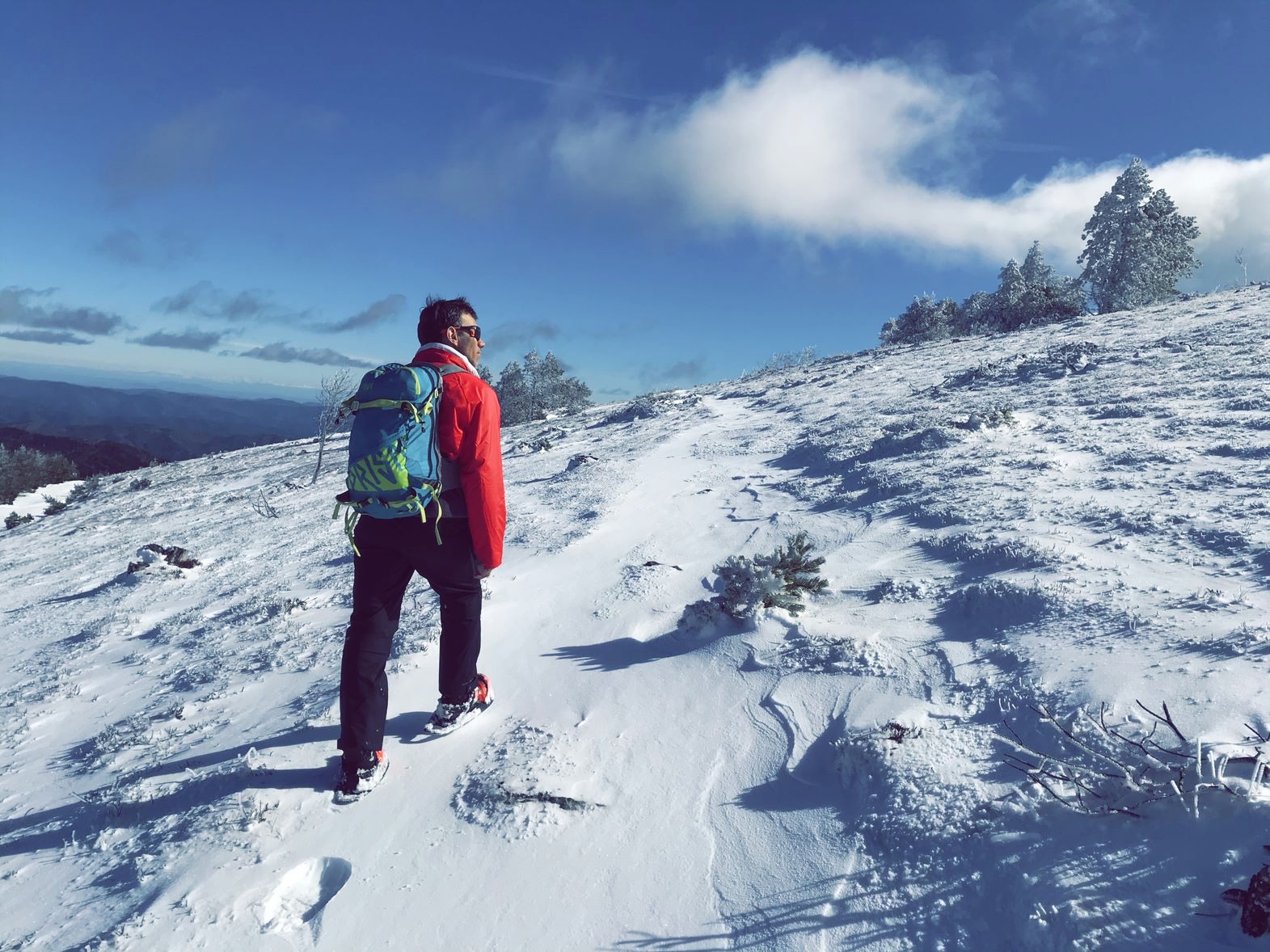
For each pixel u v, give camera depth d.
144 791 3.23
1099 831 1.87
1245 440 5.81
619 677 3.65
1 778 3.94
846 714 2.86
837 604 4.07
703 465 11.07
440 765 3.06
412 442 2.83
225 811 2.87
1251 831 1.71
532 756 2.97
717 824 2.44
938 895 1.88
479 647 3.33
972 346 27.16
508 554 6.90
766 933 1.93
